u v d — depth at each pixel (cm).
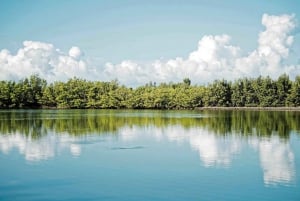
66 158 3572
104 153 3847
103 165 3253
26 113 12250
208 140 4825
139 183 2655
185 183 2644
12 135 5372
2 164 3288
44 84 17412
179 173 2944
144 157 3619
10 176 2861
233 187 2539
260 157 3584
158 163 3328
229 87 17038
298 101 15700
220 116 10406
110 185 2611
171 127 6694
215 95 16900
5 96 16262
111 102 17512
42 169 3097
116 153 3850
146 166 3206
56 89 17388
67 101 17362
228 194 2394
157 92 17500
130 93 17725
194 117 9981
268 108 16125
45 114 11544
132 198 2330
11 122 7794
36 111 14275
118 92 17725
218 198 2323
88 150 4038
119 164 3291
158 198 2328
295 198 2314
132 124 7400
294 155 3681
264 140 4784
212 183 2644
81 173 2953
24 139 4922
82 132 5838
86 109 17512
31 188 2545
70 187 2567
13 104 16662
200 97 17188
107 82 18438
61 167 3170
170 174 2911
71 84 17525
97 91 17975
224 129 6278
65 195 2397
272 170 3027
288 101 15850
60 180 2747
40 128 6456
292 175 2859
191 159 3506
